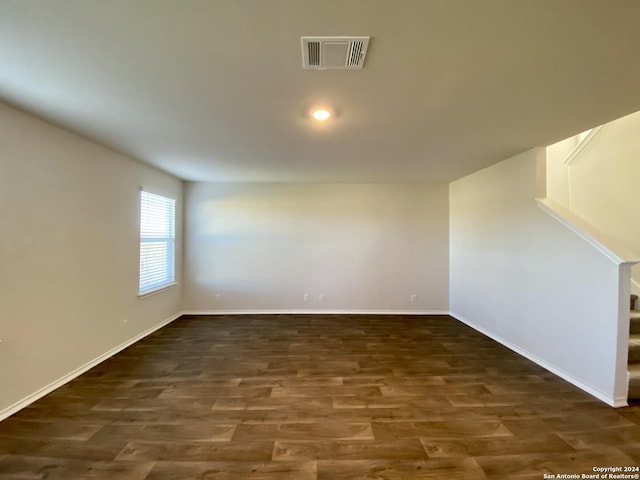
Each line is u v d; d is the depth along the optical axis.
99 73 1.71
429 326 4.52
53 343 2.56
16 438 1.93
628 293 2.34
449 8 1.21
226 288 5.18
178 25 1.31
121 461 1.75
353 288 5.24
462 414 2.23
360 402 2.40
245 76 1.73
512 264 3.54
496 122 2.41
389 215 5.20
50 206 2.53
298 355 3.38
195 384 2.69
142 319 3.96
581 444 1.91
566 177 3.96
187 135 2.76
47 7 1.20
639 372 2.40
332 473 1.67
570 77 1.72
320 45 1.44
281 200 5.20
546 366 3.02
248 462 1.75
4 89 1.91
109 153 3.25
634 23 1.27
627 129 3.17
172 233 4.82
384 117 2.31
